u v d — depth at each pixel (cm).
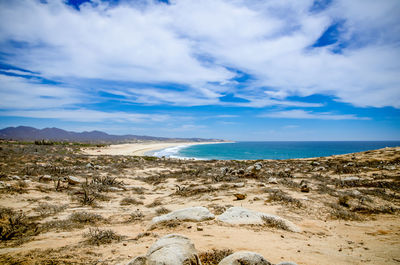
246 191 1302
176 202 1226
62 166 2609
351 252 529
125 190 1672
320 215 887
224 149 14212
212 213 881
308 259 462
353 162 2978
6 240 578
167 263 299
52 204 1041
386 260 474
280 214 865
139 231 706
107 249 497
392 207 1002
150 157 5022
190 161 4459
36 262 392
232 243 529
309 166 2936
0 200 1004
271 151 11606
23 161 2622
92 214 890
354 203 1048
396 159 2850
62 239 591
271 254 475
